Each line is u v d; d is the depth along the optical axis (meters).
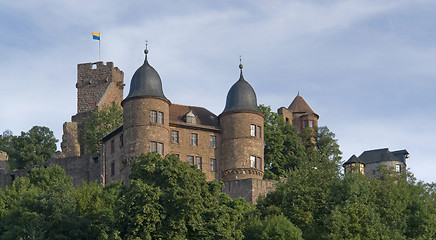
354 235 72.88
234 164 96.06
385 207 80.19
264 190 90.94
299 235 69.94
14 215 77.50
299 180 79.50
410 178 94.31
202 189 69.19
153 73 94.69
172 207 66.00
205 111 101.44
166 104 93.81
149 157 70.50
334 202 76.75
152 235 64.88
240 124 97.00
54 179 90.69
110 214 73.06
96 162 102.69
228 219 67.31
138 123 91.81
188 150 96.00
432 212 82.94
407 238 79.12
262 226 70.75
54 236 72.12
